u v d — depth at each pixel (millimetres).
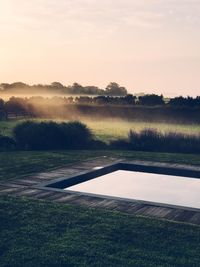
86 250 5750
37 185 9641
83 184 11344
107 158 14281
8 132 22531
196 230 6660
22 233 6391
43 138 17016
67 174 11117
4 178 10531
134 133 18062
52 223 6840
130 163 13242
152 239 6207
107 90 112812
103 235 6328
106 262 5367
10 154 14930
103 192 10664
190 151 16562
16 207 7672
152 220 7102
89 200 8438
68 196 8734
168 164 13141
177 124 26812
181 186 11531
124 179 12227
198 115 28516
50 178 10547
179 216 7465
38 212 7406
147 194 10695
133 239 6191
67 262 5371
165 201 10008
